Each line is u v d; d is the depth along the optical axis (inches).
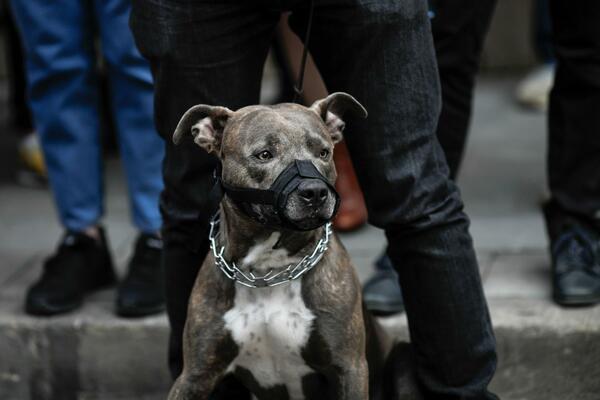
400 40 117.2
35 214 226.2
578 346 150.4
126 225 214.2
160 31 120.2
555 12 159.6
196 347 118.9
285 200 106.4
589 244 161.2
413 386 130.6
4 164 268.5
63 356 164.7
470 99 157.9
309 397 124.7
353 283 120.4
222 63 120.8
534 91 296.2
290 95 211.6
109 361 163.5
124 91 165.3
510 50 353.7
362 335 120.6
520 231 195.2
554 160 166.9
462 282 123.0
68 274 169.3
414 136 119.5
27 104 277.4
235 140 113.7
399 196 120.3
